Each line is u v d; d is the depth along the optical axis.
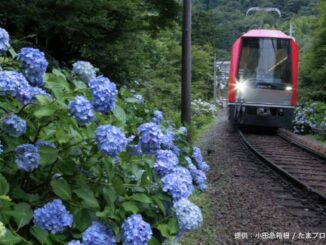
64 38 7.05
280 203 7.38
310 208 7.16
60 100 2.27
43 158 2.24
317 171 10.63
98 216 2.21
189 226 2.31
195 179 4.11
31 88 2.27
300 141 15.95
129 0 7.68
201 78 42.66
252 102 17.62
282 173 9.79
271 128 19.98
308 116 20.70
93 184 2.40
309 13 64.31
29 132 2.40
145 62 9.47
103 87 2.23
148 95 13.05
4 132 2.27
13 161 2.27
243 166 10.76
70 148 2.41
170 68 25.17
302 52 28.61
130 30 7.77
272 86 17.52
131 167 2.58
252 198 7.45
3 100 2.34
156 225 2.42
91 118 2.18
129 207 2.27
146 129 2.45
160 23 9.42
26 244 2.05
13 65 2.76
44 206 2.09
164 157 2.68
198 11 47.00
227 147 14.23
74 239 2.18
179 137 4.79
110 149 2.15
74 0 6.24
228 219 6.16
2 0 5.99
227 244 5.23
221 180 8.88
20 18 6.11
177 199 2.44
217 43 53.62
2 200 2.02
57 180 2.23
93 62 7.57
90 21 6.63
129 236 2.09
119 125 2.53
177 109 20.73
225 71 61.81
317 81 23.92
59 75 2.59
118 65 7.77
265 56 17.66
